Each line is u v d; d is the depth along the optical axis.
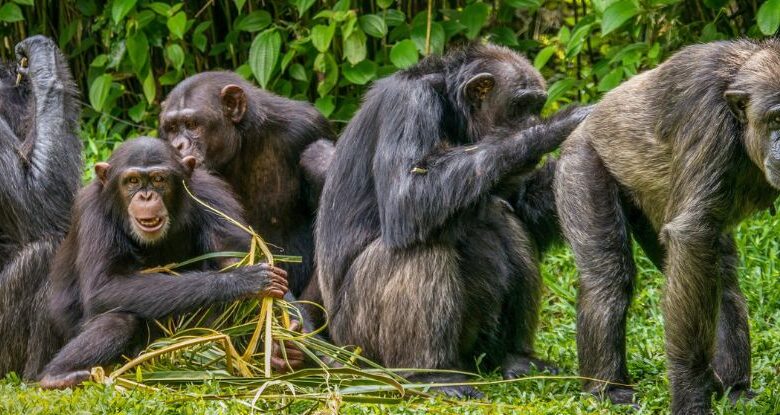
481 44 13.62
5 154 13.18
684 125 11.12
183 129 14.17
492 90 13.14
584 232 12.17
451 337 12.55
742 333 11.84
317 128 15.01
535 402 11.36
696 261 10.64
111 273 12.23
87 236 12.36
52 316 12.59
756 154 10.53
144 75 18.06
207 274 12.08
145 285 12.04
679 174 11.03
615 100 12.38
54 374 11.54
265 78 16.91
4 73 14.38
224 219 12.88
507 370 13.31
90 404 10.47
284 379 11.25
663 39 17.42
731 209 10.92
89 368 11.59
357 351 12.23
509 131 12.73
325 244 13.42
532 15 20.00
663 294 10.84
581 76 18.94
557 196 12.55
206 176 13.27
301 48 17.48
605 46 18.92
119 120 18.77
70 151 13.88
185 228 12.63
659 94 11.74
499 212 13.45
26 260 13.12
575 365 13.71
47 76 13.93
